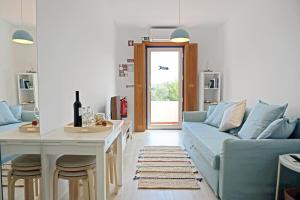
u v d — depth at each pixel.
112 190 2.66
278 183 2.12
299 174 2.21
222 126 3.50
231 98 5.20
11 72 1.71
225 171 2.24
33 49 1.94
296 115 2.85
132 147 4.46
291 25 2.94
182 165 3.44
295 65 2.87
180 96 6.17
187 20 5.39
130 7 4.55
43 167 1.87
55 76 2.30
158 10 4.73
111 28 5.14
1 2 1.60
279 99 3.23
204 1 4.22
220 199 2.41
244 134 2.93
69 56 2.66
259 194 2.23
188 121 4.55
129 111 6.06
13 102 1.75
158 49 6.10
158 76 6.18
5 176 1.72
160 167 3.36
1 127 1.67
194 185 2.77
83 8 3.15
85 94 3.23
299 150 2.20
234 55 5.01
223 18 5.28
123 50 6.00
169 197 2.50
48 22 2.17
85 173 1.92
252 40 4.10
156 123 6.27
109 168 2.57
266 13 3.58
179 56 6.11
